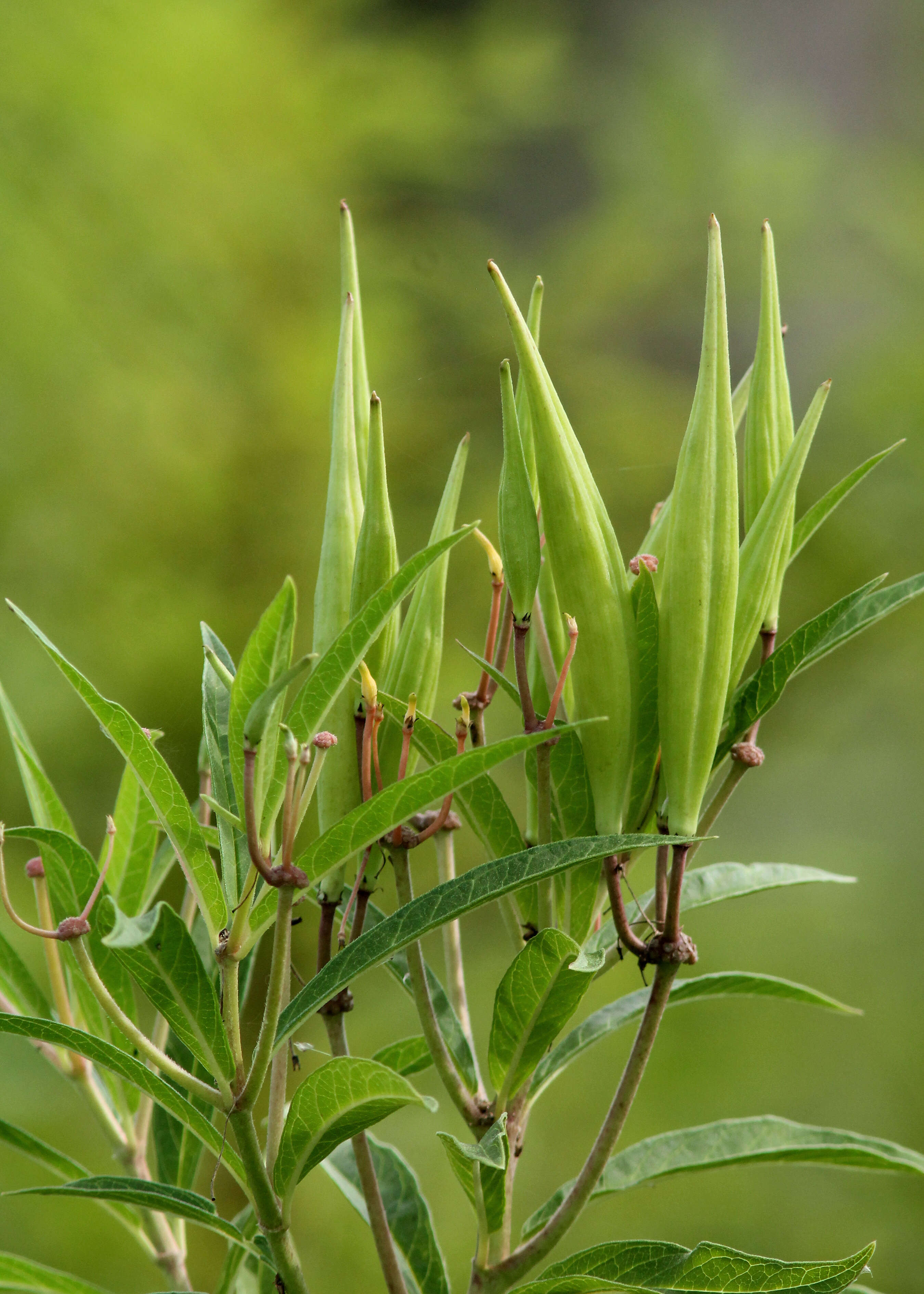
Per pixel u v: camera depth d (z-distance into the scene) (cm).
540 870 78
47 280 235
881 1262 221
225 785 81
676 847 80
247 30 268
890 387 263
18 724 85
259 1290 86
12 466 239
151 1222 87
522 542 79
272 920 79
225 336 255
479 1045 229
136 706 235
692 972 241
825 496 82
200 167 252
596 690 80
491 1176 82
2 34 237
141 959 79
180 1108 80
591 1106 227
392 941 79
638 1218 220
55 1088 206
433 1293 85
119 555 244
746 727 81
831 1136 86
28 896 201
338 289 269
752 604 81
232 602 248
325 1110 79
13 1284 85
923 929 257
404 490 262
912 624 274
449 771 77
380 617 77
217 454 248
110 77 243
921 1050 238
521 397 82
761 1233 222
